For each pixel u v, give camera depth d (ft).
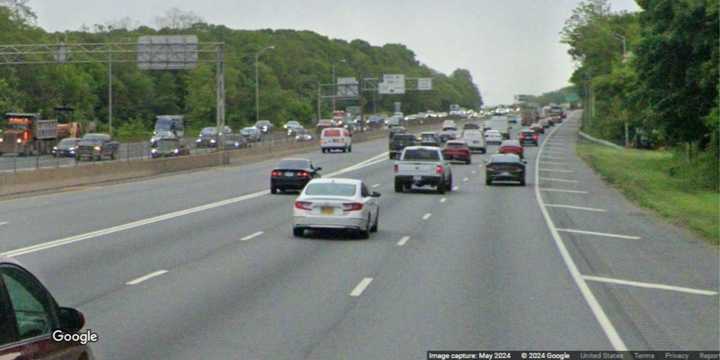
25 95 365.40
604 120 438.40
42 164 213.25
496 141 377.71
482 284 61.16
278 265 69.10
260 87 548.31
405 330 44.93
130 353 38.86
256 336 42.93
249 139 325.42
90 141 231.91
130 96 472.03
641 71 188.24
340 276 63.72
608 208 136.05
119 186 168.35
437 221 110.01
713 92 180.96
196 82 489.26
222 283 59.67
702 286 62.64
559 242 89.92
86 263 68.74
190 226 99.09
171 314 48.37
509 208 132.16
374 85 525.75
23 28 396.37
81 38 494.59
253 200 138.31
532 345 41.86
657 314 51.08
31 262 69.00
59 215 110.93
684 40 176.96
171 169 211.00
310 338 42.65
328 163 255.91
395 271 66.85
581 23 498.28
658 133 217.15
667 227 108.47
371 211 91.86
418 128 549.54
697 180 190.39
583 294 57.67
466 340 42.75
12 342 22.02
